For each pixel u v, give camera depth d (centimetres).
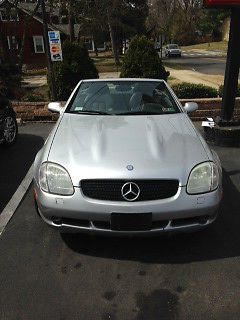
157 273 289
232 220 365
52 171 290
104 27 3288
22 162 548
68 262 303
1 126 587
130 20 3581
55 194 286
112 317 247
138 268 295
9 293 269
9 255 313
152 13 5750
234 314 248
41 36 3356
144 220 277
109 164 285
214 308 254
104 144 313
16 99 978
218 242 329
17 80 1221
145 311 252
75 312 251
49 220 298
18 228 356
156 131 343
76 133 341
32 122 798
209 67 2719
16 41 3031
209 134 612
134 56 870
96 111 404
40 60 3419
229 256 309
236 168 506
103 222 284
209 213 292
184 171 286
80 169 283
